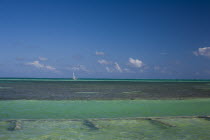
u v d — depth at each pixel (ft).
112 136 29.50
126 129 33.12
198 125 36.24
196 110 56.49
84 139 28.12
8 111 51.11
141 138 28.78
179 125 35.99
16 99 75.56
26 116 45.34
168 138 28.86
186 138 28.86
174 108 59.41
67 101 72.02
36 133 30.30
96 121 38.01
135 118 40.16
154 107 60.90
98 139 28.17
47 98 80.59
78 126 34.60
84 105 63.00
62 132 31.04
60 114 48.24
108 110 54.49
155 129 33.32
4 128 32.71
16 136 28.78
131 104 66.49
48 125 34.96
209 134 30.86
